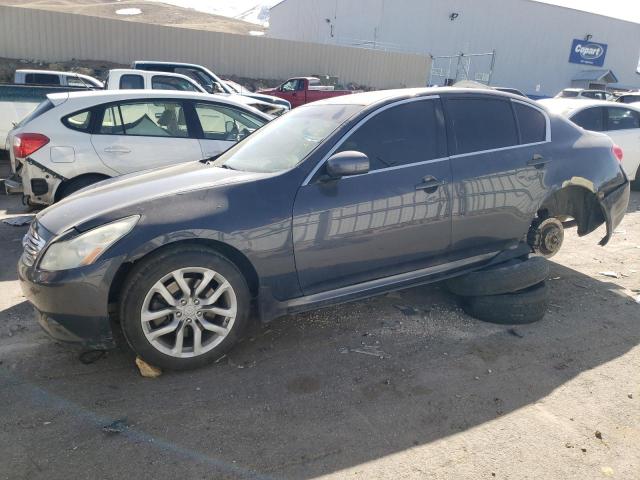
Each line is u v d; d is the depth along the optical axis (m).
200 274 3.05
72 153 5.70
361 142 3.50
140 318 2.92
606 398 2.96
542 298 3.89
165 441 2.51
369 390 2.99
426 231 3.65
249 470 2.34
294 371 3.18
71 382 3.00
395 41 37.81
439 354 3.42
